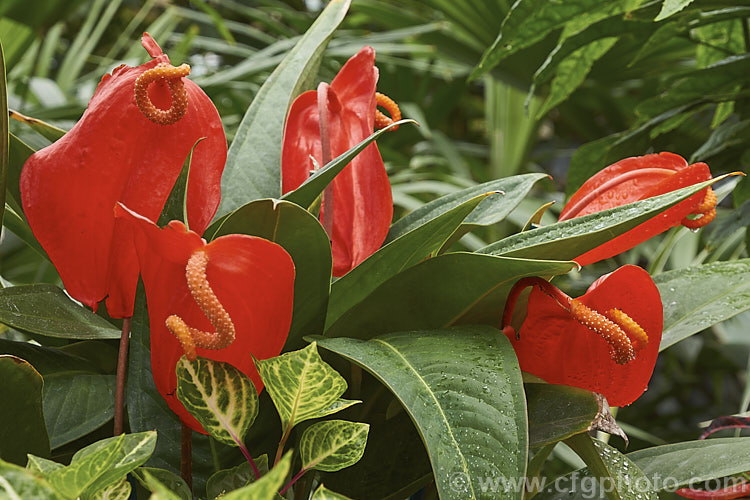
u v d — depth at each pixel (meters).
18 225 0.96
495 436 0.78
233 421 0.80
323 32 1.01
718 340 2.37
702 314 0.94
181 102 0.82
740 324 2.22
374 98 0.92
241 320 0.80
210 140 0.85
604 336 0.83
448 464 0.77
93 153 0.83
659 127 1.37
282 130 0.97
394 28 2.87
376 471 0.88
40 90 2.41
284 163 0.92
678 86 1.30
